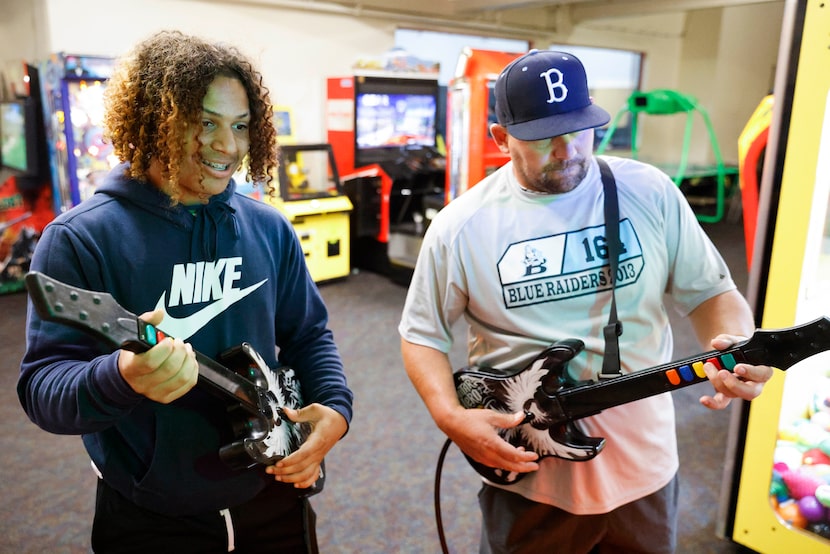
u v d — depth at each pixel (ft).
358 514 7.79
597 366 4.31
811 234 5.65
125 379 2.84
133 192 3.49
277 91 19.25
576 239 4.25
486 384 4.43
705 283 4.40
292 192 18.28
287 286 4.29
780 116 5.62
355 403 10.74
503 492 4.71
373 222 18.79
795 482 6.42
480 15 24.77
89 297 2.51
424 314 4.65
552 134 3.83
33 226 16.76
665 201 4.34
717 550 7.07
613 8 26.30
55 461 8.95
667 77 32.63
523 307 4.35
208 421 3.74
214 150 3.35
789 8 5.45
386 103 19.16
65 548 7.17
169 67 3.20
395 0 21.62
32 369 3.28
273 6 18.74
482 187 4.52
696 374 3.67
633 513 4.44
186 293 3.62
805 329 3.31
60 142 14.87
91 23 15.79
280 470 3.70
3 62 17.35
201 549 3.99
